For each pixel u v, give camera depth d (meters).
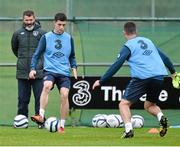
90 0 40.34
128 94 29.33
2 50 39.75
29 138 29.80
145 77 29.06
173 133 33.66
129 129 29.50
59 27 32.38
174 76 30.67
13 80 39.59
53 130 32.97
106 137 30.55
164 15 40.53
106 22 39.84
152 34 39.88
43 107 32.44
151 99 29.80
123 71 39.56
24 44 36.47
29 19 36.28
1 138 29.77
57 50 32.38
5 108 39.44
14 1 40.16
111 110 39.12
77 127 37.88
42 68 36.50
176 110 39.16
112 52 39.81
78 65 39.62
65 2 40.16
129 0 40.53
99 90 38.50
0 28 39.69
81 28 39.84
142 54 29.27
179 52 39.84
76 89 38.44
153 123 39.03
